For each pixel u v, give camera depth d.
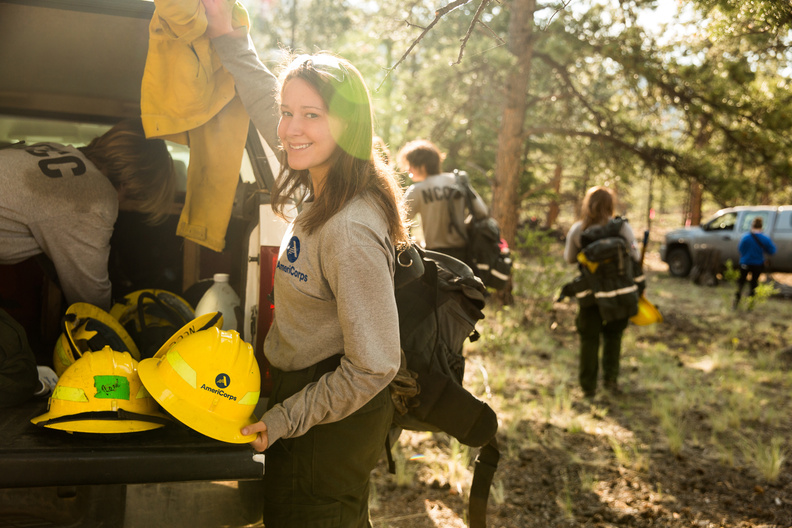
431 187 4.86
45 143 2.56
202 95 2.41
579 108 12.20
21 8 2.64
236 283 2.98
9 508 1.96
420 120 12.12
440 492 3.64
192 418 1.81
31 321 3.18
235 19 2.38
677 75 9.13
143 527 2.05
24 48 3.08
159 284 3.27
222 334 1.92
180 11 2.16
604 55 9.22
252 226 2.41
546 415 4.87
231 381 1.86
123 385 1.89
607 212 5.32
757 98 8.93
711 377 6.51
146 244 3.22
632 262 5.29
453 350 2.22
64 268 2.45
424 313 2.09
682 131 10.73
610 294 5.11
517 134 10.59
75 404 1.83
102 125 4.05
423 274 2.08
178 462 1.74
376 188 1.80
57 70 3.38
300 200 2.18
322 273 1.76
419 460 3.99
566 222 34.78
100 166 2.72
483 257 4.82
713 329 9.68
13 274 3.13
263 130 2.37
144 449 1.77
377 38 9.66
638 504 3.60
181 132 2.55
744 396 5.62
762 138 8.99
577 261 5.46
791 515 3.54
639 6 7.35
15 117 3.91
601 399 5.46
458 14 11.73
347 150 1.75
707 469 4.10
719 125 9.47
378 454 1.99
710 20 3.02
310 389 1.79
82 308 2.35
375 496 3.53
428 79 11.39
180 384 1.83
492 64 10.05
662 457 4.26
